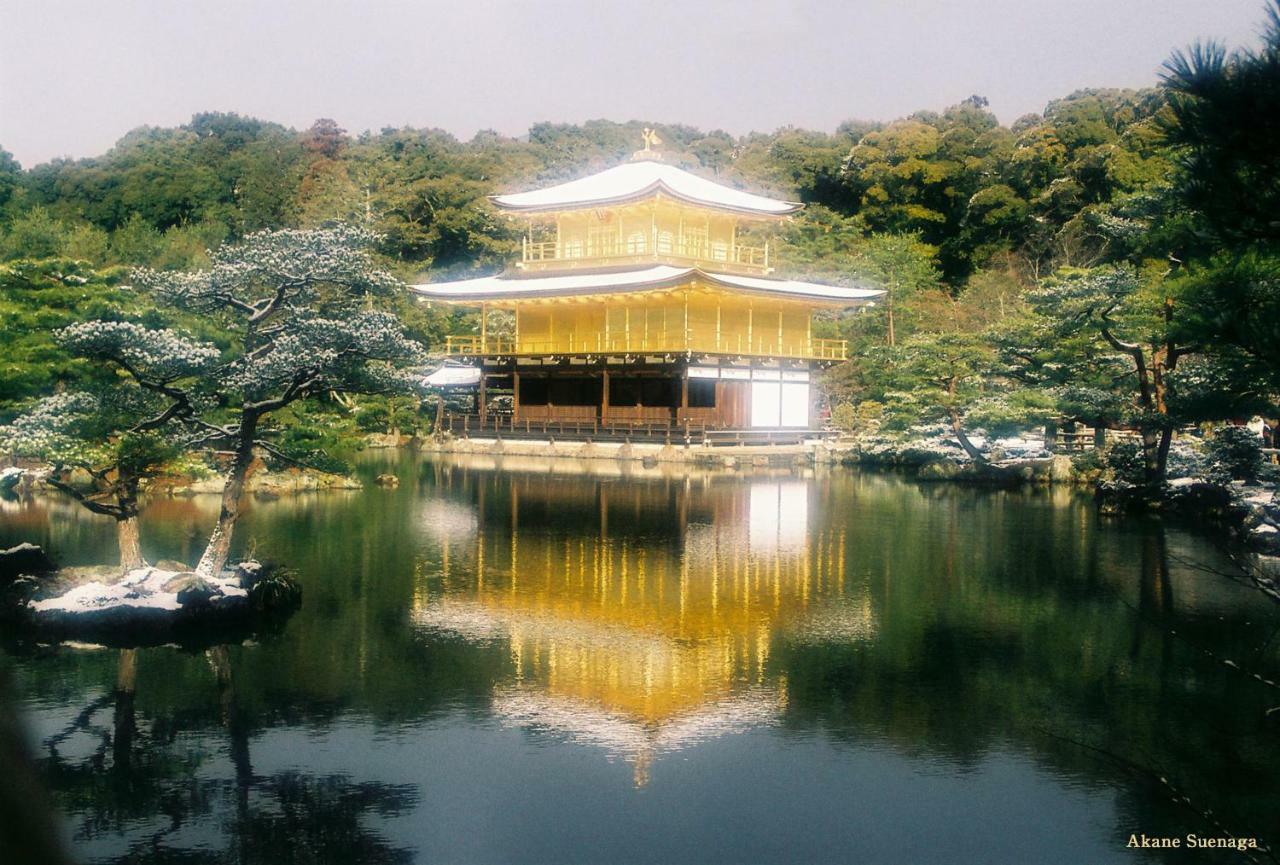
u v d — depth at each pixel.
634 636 25.67
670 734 19.11
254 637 25.27
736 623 26.95
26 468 51.59
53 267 43.31
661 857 14.48
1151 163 97.56
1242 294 9.25
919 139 121.31
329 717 19.83
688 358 72.06
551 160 135.12
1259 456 46.59
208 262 86.44
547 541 38.78
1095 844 15.04
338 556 35.28
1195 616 27.70
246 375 25.97
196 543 35.81
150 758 17.86
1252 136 7.77
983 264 116.06
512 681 22.08
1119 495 46.41
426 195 114.69
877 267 94.75
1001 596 29.95
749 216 86.00
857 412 83.00
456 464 69.62
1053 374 52.66
